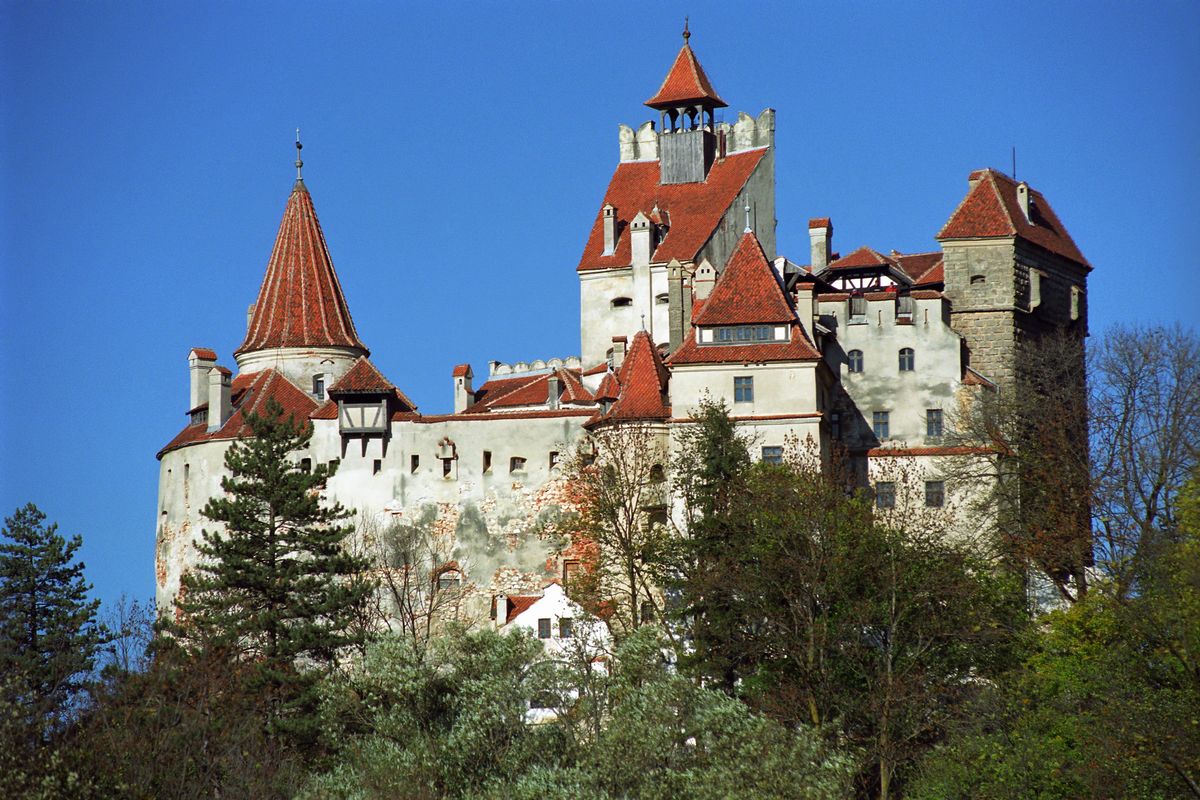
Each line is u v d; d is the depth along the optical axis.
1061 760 69.62
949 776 71.62
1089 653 75.19
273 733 81.94
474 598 111.00
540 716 84.50
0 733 71.31
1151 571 74.00
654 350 108.69
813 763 69.25
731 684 83.81
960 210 111.00
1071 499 91.50
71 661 93.44
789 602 82.38
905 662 79.62
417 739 73.00
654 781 68.12
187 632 93.56
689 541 88.06
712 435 93.12
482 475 112.31
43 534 105.25
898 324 107.88
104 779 71.50
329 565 96.88
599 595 94.69
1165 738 66.62
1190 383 95.12
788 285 111.12
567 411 112.06
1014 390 105.25
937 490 103.56
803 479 88.44
